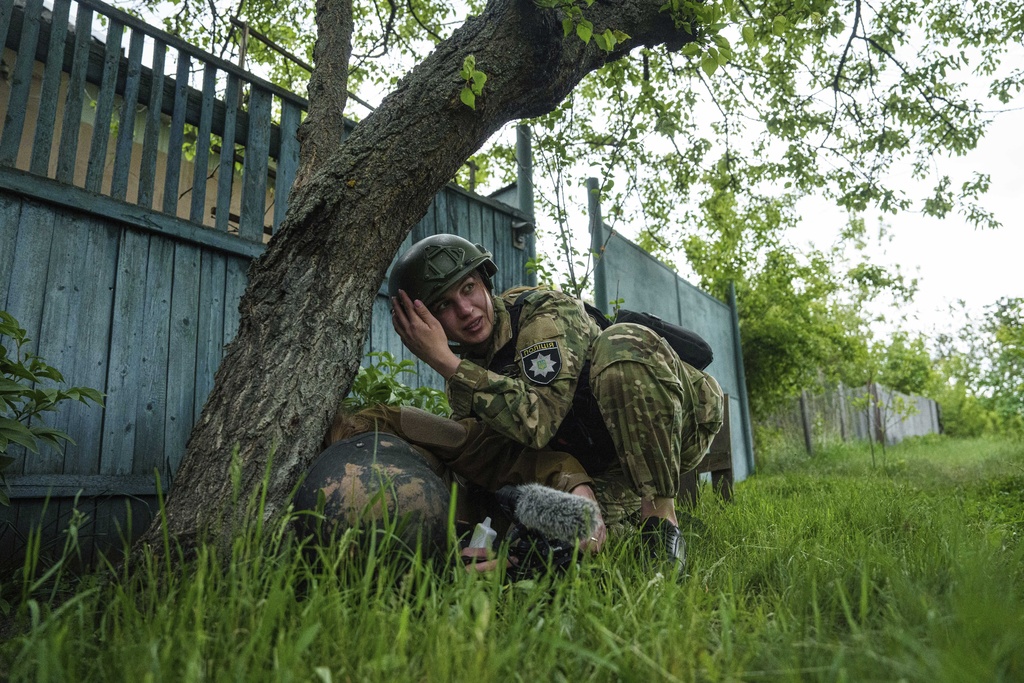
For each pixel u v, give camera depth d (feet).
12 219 9.97
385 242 8.12
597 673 4.08
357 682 3.85
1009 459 27.48
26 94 10.53
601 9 10.18
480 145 9.11
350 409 8.60
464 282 8.22
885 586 5.76
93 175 11.07
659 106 16.49
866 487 17.69
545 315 7.97
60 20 11.00
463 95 7.95
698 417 8.93
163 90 12.31
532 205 19.79
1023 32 18.66
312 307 7.58
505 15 8.93
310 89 10.73
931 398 79.20
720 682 3.88
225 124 13.11
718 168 21.76
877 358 50.88
